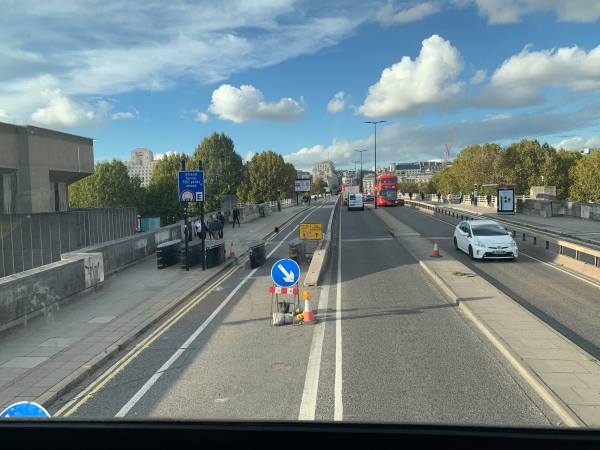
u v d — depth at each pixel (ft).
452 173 299.79
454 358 25.75
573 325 32.63
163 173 248.73
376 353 26.94
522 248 73.00
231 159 302.45
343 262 64.23
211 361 26.61
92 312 38.81
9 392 22.57
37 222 72.33
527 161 276.00
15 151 78.84
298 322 34.37
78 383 24.25
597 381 21.45
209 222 92.22
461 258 65.26
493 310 35.12
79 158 94.79
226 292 47.26
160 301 42.52
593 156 223.10
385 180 215.51
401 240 85.87
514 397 20.39
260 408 19.93
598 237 87.76
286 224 129.29
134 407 20.72
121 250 59.67
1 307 32.91
